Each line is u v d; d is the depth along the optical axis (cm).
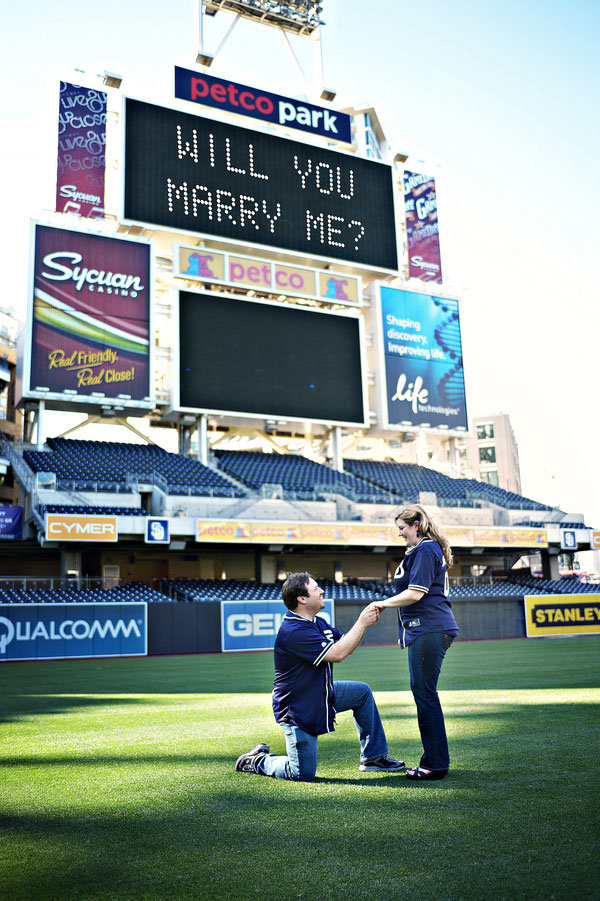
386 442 3962
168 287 2917
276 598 2670
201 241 2880
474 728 545
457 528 2834
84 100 2773
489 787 350
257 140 2997
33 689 1031
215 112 3000
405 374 3180
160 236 2816
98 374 2570
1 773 422
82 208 2703
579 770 385
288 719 381
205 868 252
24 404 2550
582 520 3259
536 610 2764
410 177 3506
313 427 3002
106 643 2052
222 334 2773
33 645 1948
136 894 231
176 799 348
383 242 3231
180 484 2603
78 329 2566
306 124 3200
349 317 3045
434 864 248
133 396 2605
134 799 350
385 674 1164
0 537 2272
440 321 3331
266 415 2803
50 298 2541
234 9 3191
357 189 3209
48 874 250
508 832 279
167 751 491
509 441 5297
